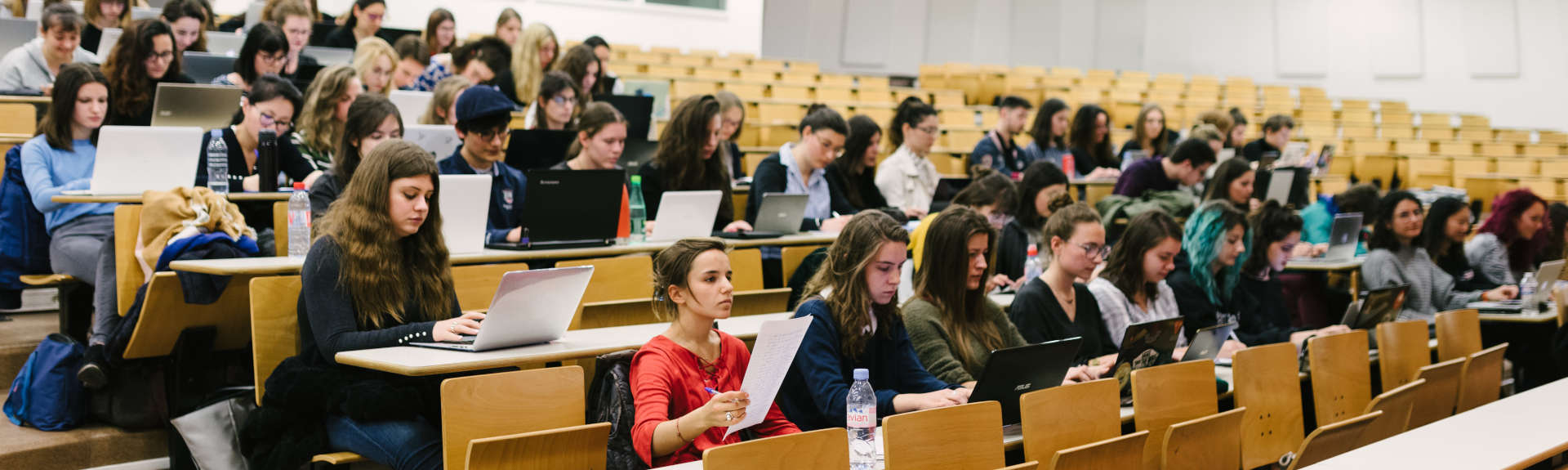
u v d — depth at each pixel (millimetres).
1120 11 16953
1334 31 16469
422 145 4840
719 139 5504
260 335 3445
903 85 16969
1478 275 6375
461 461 2676
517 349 3154
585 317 3844
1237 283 4926
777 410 3135
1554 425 3211
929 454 2680
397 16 11062
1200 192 7805
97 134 4746
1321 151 10008
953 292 3537
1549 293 6129
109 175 4332
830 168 5891
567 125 6109
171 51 5324
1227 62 16938
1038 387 3242
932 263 3541
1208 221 4605
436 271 3447
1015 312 3939
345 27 8031
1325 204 7289
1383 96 16312
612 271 4273
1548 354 5953
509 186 4734
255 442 3312
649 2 12594
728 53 12984
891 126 6668
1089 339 4016
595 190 4441
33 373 4031
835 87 11484
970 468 2758
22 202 4699
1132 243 4227
